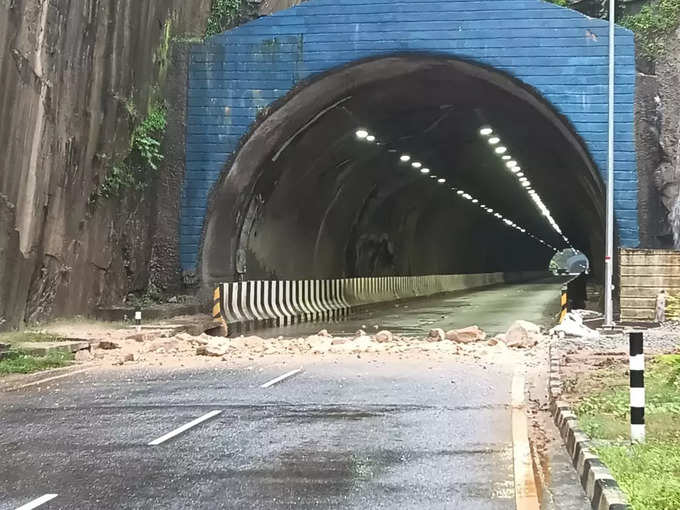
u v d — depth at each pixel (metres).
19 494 6.58
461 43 26.72
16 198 18.39
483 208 76.06
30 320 20.06
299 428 9.35
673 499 5.43
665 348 16.31
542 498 6.41
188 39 28.78
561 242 125.25
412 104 31.94
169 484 6.90
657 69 26.52
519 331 18.91
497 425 9.45
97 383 13.20
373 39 27.25
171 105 28.55
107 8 22.95
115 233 25.06
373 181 42.84
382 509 6.13
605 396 10.19
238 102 28.33
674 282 23.89
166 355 17.34
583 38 26.17
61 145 20.66
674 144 25.91
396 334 25.53
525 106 29.20
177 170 28.52
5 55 17.34
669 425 8.38
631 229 25.52
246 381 13.36
